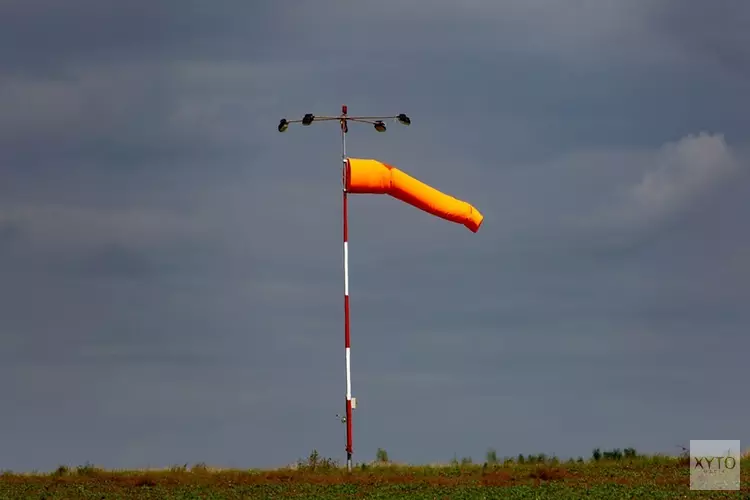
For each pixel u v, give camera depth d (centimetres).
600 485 8225
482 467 9775
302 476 8825
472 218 10481
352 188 9462
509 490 7862
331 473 9131
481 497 7500
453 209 10338
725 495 7550
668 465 9725
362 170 9494
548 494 7644
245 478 8756
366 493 7831
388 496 7588
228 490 8062
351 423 9088
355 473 9056
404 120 9381
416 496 7575
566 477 8850
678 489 7944
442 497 7512
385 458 9938
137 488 8231
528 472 9244
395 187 9800
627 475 8956
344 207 9344
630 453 10319
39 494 7794
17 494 7769
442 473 9262
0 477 9031
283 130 9312
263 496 7681
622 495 7550
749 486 8106
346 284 9162
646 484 8294
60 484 8512
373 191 9619
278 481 8631
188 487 8275
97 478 8956
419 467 9762
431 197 10162
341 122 9450
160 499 7525
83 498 7581
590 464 9894
